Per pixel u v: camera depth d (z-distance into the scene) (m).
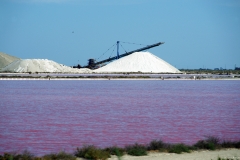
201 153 36.38
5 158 33.53
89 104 88.81
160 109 79.25
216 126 56.59
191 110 77.62
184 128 54.62
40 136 48.12
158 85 166.38
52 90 131.88
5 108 79.94
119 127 55.34
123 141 45.06
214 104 90.62
